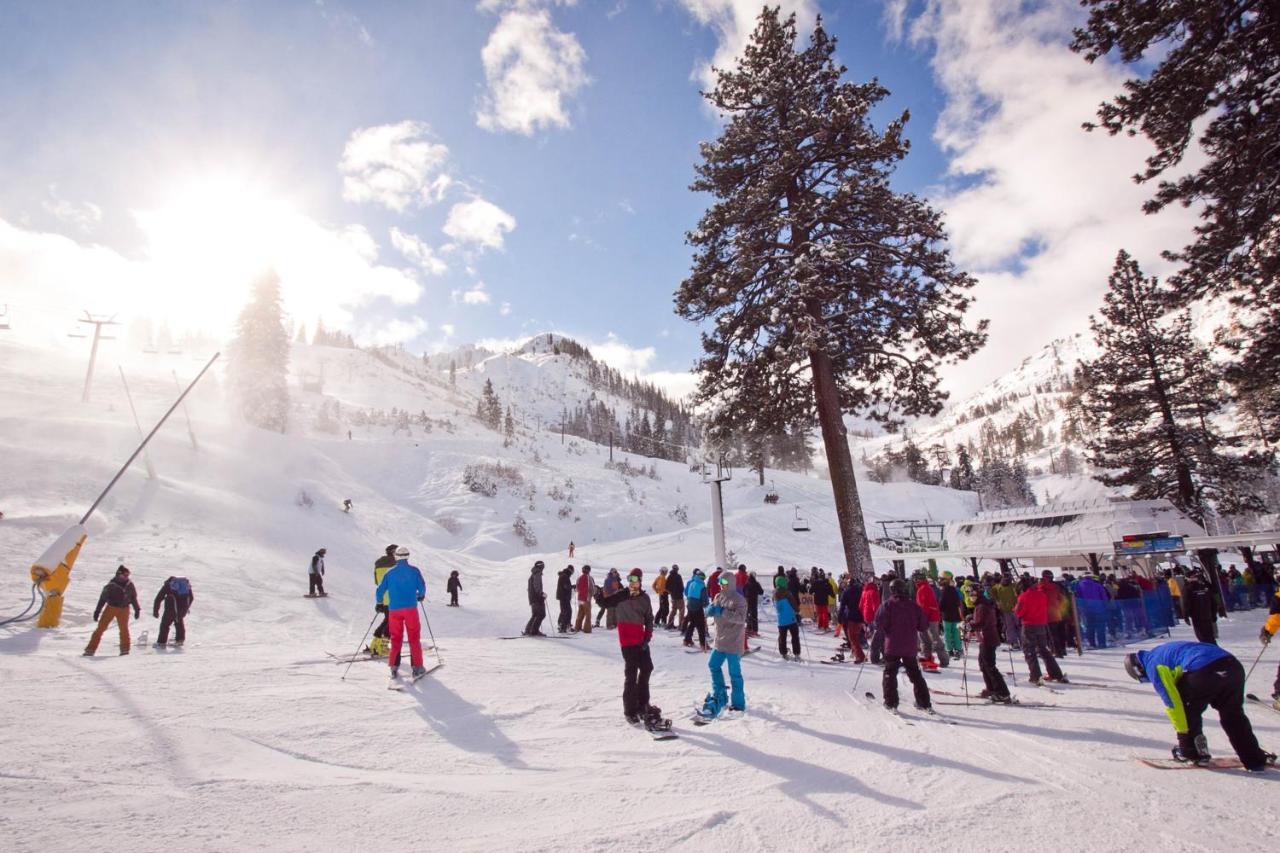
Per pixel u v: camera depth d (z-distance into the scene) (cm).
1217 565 2256
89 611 1476
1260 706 818
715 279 1900
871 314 1844
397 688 846
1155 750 627
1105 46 1005
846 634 1336
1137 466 3173
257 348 5456
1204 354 3017
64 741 562
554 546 5078
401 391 12812
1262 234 1077
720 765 583
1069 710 817
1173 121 992
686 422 18162
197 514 2559
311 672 933
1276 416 2281
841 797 498
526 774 551
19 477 2372
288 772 527
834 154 1895
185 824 413
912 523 4091
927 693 828
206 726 632
